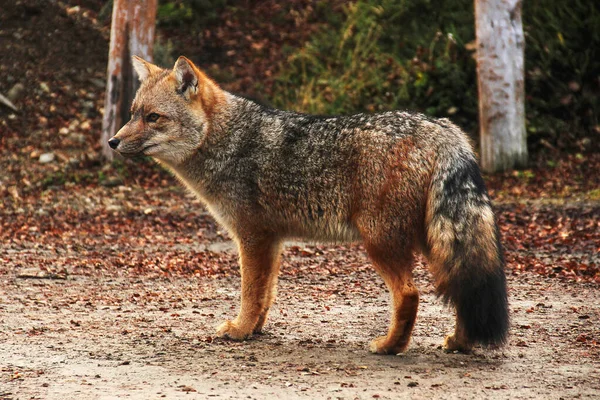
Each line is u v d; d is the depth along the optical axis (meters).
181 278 13.65
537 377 7.91
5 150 24.27
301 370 8.17
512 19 23.58
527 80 26.61
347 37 30.56
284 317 10.83
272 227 9.54
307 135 9.29
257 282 9.62
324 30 31.92
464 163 8.52
